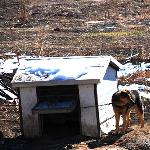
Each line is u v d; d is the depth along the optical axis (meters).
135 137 16.30
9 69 27.52
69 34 44.47
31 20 53.34
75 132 17.62
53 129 18.05
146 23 48.97
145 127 17.58
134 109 18.28
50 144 16.67
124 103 16.67
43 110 16.88
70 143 16.52
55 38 42.53
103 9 57.66
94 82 16.70
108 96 18.08
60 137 17.27
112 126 18.28
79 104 17.08
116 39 40.34
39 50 36.53
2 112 20.78
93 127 17.06
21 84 17.22
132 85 24.09
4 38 43.69
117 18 52.81
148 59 29.89
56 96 17.41
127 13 55.41
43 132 17.80
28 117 17.48
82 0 63.72
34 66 17.84
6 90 22.77
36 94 17.36
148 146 15.65
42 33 45.56
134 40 39.41
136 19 51.72
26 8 58.62
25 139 17.42
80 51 35.66
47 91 17.48
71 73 17.06
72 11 56.44
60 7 59.09
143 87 23.53
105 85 17.78
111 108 18.27
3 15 55.97
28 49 37.19
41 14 55.69
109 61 18.02
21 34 45.53
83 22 51.03
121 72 27.14
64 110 16.72
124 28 46.09
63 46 38.31
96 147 15.92
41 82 17.05
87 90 16.89
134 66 28.56
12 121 19.77
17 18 54.50
